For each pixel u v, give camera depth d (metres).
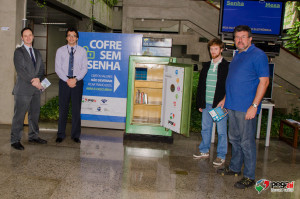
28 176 3.31
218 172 3.70
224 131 3.97
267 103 4.99
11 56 5.14
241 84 3.23
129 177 3.43
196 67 9.34
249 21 5.45
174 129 4.43
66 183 3.19
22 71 3.98
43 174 3.39
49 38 13.75
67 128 5.46
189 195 3.08
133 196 2.97
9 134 4.80
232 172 3.68
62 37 15.96
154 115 5.17
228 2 5.42
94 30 15.62
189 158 4.22
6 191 2.94
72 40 4.41
